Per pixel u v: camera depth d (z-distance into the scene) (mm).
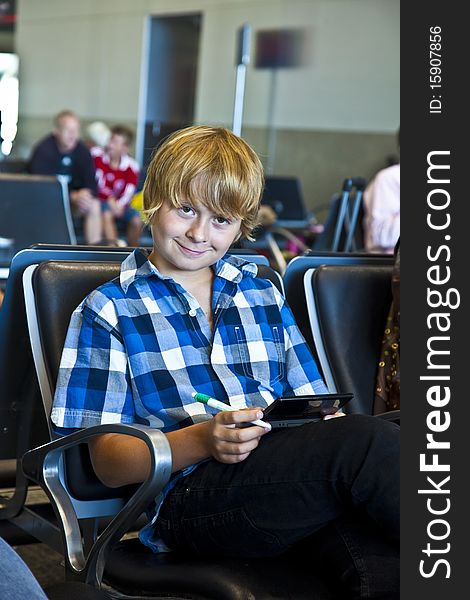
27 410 2152
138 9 10820
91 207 7277
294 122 9586
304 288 2395
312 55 9391
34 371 2100
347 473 1604
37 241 4535
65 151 7621
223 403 1740
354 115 9078
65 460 1848
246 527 1676
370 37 8898
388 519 1608
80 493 1852
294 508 1644
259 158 1913
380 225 4559
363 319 2398
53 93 11844
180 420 1815
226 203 1792
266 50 9781
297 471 1634
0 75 12305
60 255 2051
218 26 10164
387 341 2365
